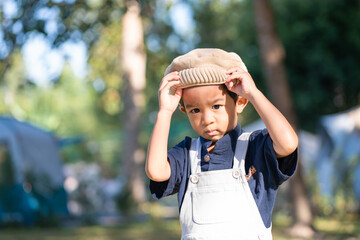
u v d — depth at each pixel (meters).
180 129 25.16
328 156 14.95
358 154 14.24
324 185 14.92
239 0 20.70
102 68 19.64
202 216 2.21
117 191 17.30
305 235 11.18
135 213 16.30
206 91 2.18
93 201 16.75
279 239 10.65
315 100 17.78
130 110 18.83
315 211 14.41
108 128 39.38
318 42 17.47
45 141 15.30
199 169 2.29
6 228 13.52
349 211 14.63
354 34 17.20
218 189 2.22
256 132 2.29
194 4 20.86
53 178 15.38
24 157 14.19
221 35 21.67
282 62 11.41
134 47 18.77
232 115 2.25
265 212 2.19
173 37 20.34
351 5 16.97
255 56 18.14
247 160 2.25
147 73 23.09
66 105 38.12
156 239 11.17
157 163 2.22
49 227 13.79
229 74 2.18
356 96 18.59
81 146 34.78
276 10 17.31
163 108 2.25
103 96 25.92
